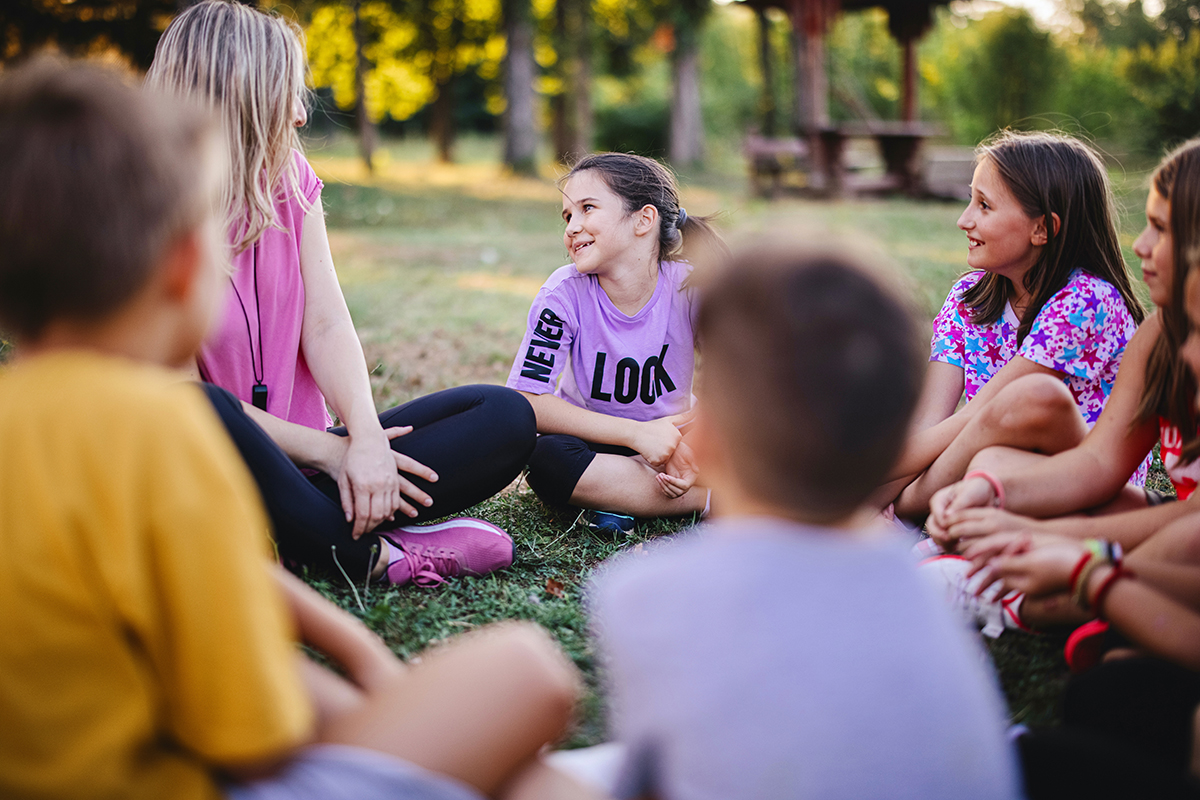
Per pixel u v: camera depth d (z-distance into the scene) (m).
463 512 2.75
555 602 2.14
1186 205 1.71
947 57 25.28
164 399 0.96
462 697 1.16
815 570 1.01
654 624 1.04
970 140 22.59
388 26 24.44
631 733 1.07
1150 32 20.42
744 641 0.99
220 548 0.95
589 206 2.65
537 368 2.72
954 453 2.21
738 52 31.41
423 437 2.28
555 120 23.78
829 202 13.78
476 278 7.87
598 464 2.62
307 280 2.34
